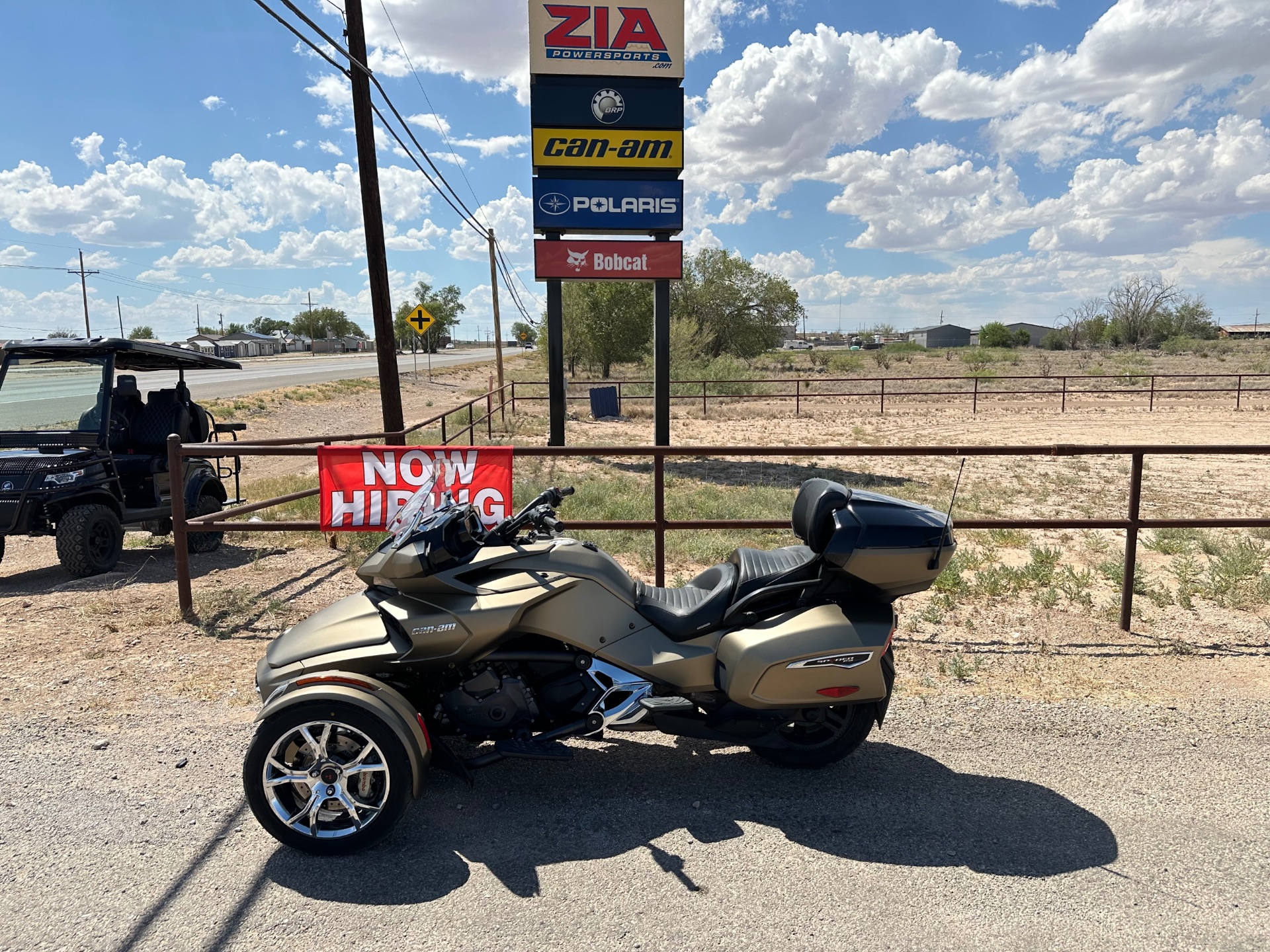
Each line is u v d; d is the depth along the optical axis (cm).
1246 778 386
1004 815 357
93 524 750
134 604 642
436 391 3897
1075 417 2269
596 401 2450
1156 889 304
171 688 484
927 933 281
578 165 1333
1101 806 364
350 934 280
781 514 1008
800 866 320
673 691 371
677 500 1104
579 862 323
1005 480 1338
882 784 385
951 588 682
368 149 1112
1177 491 1221
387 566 345
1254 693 484
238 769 394
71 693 476
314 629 362
